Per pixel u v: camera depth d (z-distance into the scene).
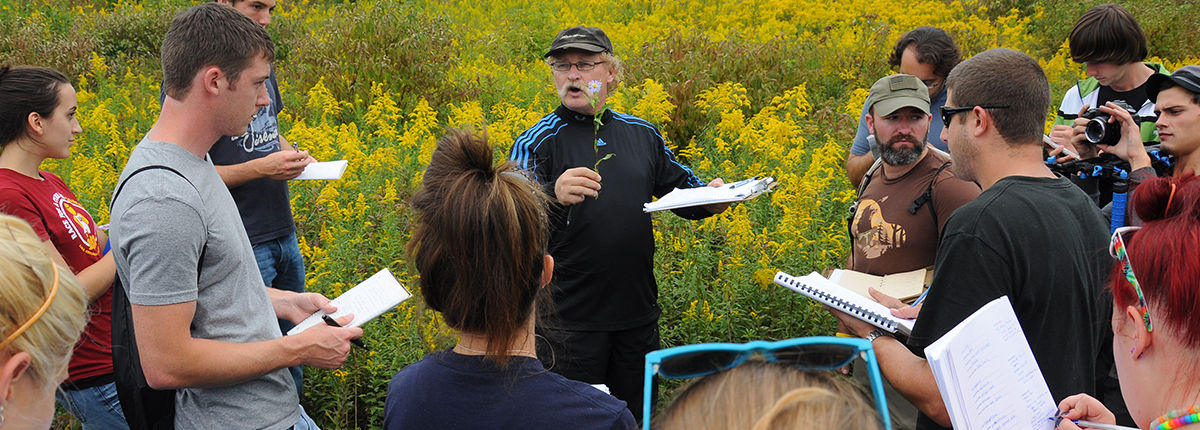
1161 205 1.37
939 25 14.53
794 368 0.86
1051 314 2.06
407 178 6.31
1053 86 10.32
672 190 3.61
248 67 2.23
